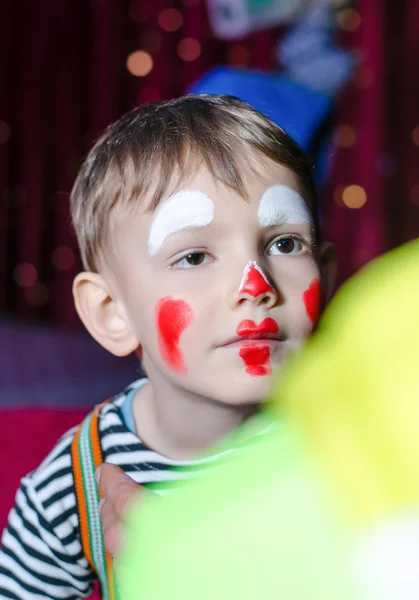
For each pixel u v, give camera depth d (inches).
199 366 25.7
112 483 21.5
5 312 130.3
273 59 121.3
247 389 24.8
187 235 26.4
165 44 128.0
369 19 119.3
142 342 29.0
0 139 129.8
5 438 61.3
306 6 98.8
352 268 123.6
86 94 130.0
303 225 27.3
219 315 25.3
